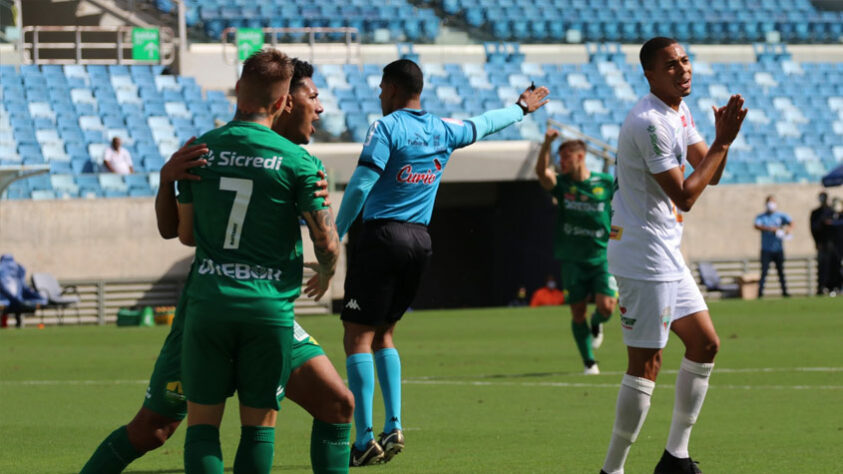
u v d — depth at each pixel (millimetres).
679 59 20844
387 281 24000
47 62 112375
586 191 41719
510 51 127562
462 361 49000
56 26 118500
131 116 103125
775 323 66375
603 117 115875
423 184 24422
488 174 101000
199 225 16422
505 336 62219
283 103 16906
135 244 90125
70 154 97000
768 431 28547
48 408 35375
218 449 16250
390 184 24203
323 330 68562
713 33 139875
